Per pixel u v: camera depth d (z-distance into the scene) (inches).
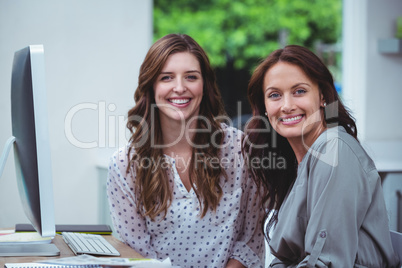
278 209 74.4
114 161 78.6
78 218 146.3
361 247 62.4
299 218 65.2
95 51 146.9
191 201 78.3
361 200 61.9
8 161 140.3
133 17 149.7
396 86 164.9
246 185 81.2
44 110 62.3
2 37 139.9
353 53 165.2
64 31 144.3
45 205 63.1
